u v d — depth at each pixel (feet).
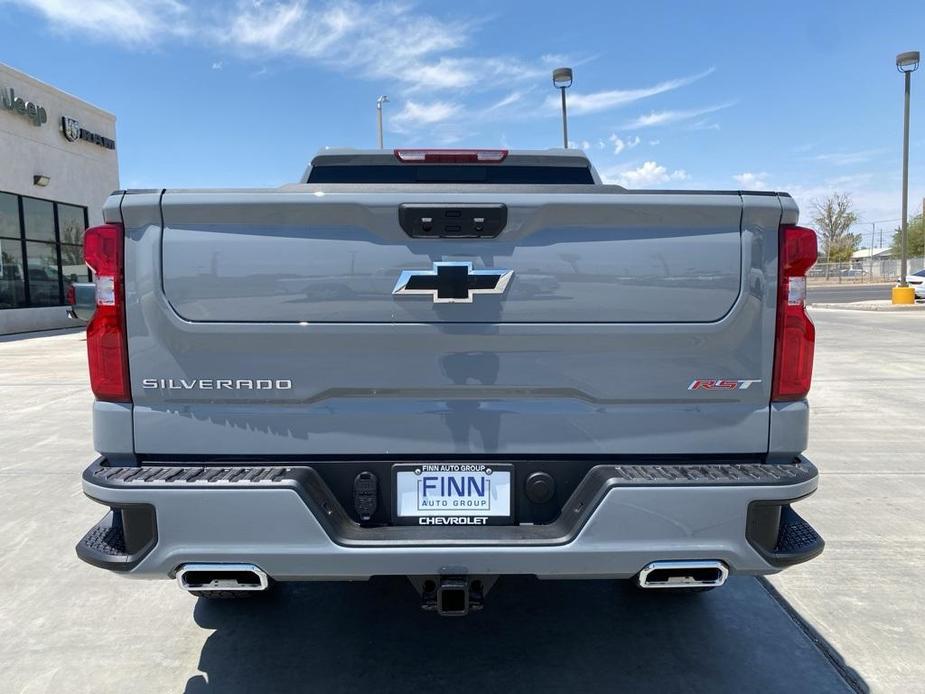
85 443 20.94
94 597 11.18
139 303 7.20
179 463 7.49
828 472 17.65
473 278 7.19
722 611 10.67
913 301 79.97
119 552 7.30
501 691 8.65
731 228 7.30
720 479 7.18
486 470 7.52
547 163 13.46
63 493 16.22
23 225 65.21
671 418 7.51
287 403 7.41
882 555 12.62
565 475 7.60
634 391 7.41
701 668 9.13
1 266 62.44
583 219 7.18
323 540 7.06
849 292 131.23
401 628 10.21
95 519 14.57
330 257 7.15
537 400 7.50
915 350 41.47
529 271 7.22
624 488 7.09
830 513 14.69
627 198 7.13
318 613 10.67
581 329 7.27
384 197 7.08
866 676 8.94
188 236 7.11
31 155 65.82
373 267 7.17
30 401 27.81
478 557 7.11
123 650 9.61
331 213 7.08
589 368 7.38
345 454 7.49
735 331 7.38
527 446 7.51
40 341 55.21
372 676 9.00
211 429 7.41
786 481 7.19
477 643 9.79
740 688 8.70
